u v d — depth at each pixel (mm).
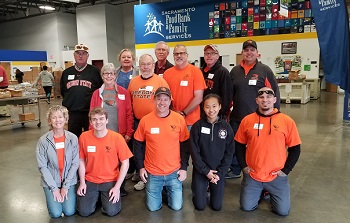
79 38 14914
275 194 2391
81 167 2496
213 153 2438
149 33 10789
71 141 2439
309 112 7391
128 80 3236
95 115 2387
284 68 9375
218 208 2514
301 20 8867
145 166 2557
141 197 2846
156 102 2449
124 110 2875
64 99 3254
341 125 5875
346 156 3959
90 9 14227
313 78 9086
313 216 2389
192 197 2670
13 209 2643
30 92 6598
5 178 3424
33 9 17047
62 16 15617
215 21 9797
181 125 2527
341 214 2412
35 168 3777
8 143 5121
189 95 2904
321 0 4699
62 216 2475
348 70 4734
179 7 10172
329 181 3125
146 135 2516
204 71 3129
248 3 9359
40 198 2875
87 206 2449
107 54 14109
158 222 2344
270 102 2379
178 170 2547
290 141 2367
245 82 3002
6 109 7922
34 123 7098
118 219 2414
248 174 2473
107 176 2475
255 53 2996
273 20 9195
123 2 14641
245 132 2518
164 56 3318
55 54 15781
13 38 17625
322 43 4797
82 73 3209
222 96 2926
